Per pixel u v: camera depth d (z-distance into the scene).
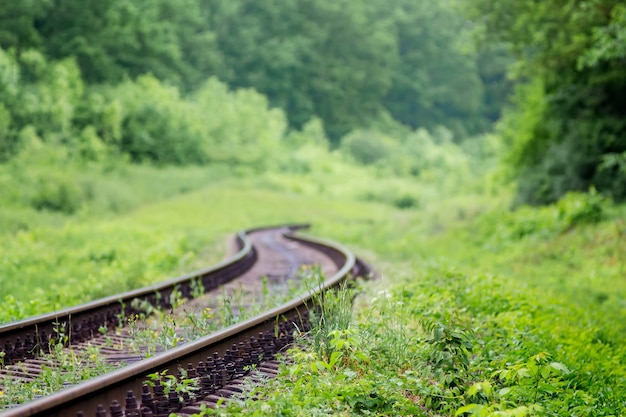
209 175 67.62
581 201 22.45
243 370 6.05
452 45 148.00
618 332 10.01
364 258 19.94
